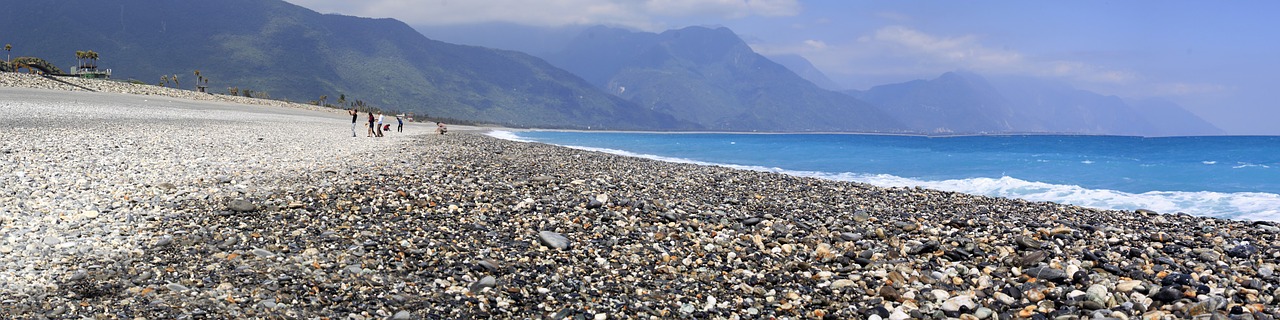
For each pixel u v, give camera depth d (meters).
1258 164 49.66
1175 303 9.13
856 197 22.11
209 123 56.47
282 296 9.14
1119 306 9.23
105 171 19.00
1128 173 40.66
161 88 128.38
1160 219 18.70
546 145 60.88
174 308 8.44
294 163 24.86
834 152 71.56
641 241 13.26
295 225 13.28
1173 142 136.12
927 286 10.50
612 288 10.38
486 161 30.00
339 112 153.75
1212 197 26.58
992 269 11.51
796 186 24.97
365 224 13.63
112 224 12.54
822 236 14.20
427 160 28.89
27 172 17.69
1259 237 15.14
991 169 44.41
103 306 8.41
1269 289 9.99
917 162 52.88
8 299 8.42
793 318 9.28
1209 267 11.57
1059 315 9.05
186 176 19.11
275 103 146.50
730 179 26.69
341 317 8.59
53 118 45.34
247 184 18.20
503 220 14.66
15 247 10.58
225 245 11.48
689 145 92.38
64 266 9.91
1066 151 81.44
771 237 14.09
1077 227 15.91
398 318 8.58
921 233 14.78
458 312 9.03
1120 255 12.46
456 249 12.00
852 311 9.48
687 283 10.80
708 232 14.30
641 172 28.69
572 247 12.59
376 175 21.34
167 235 11.97
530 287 10.23
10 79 96.31
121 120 49.81
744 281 10.94
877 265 11.70
